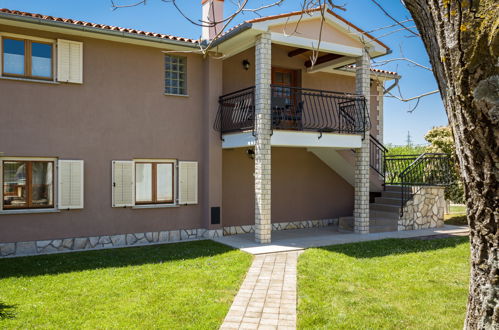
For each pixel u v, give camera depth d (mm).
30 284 6121
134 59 9703
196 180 10438
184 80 10500
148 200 9992
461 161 2326
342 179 13234
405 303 5383
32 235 8523
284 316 4938
